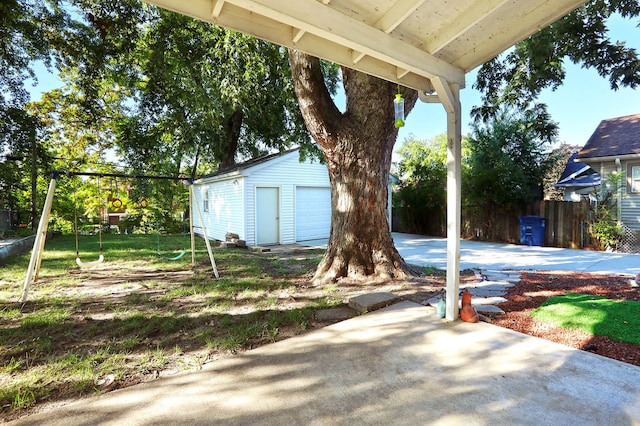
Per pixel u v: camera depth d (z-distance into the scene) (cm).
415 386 218
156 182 1523
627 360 245
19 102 1161
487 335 298
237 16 237
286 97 934
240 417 189
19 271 612
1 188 1255
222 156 1520
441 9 238
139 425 184
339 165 538
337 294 452
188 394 214
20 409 200
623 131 1035
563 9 243
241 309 392
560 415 184
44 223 529
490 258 750
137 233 1562
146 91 1231
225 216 1162
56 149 1633
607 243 866
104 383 229
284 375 237
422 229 1366
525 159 1184
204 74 923
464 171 1169
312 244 1073
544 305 369
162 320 352
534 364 243
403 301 413
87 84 1100
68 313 374
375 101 516
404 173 1725
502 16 251
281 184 1096
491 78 759
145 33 1003
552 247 962
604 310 340
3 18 802
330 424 182
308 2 210
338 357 263
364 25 236
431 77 295
